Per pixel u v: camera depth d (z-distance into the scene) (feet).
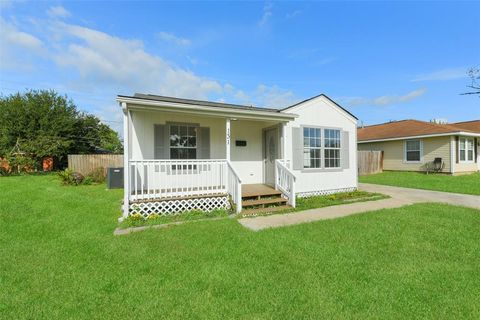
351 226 16.96
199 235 15.51
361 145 69.87
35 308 8.32
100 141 83.66
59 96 72.28
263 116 24.23
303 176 29.43
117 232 16.34
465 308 7.95
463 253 12.16
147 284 9.75
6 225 17.79
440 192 31.76
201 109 21.34
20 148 59.52
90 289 9.42
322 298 8.64
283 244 13.82
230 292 9.12
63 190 34.53
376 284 9.47
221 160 23.35
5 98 66.80
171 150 25.38
